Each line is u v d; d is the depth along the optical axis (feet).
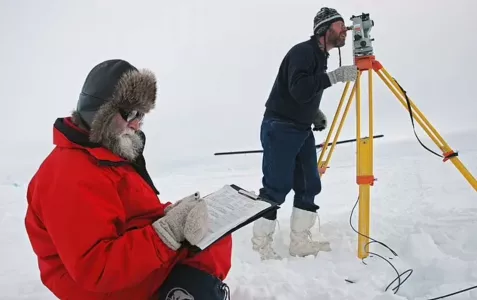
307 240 10.58
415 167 19.94
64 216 4.64
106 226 4.74
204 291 5.46
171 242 4.94
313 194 10.72
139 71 5.29
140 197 5.41
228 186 6.59
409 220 11.59
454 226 10.69
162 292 5.53
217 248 6.02
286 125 10.02
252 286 8.61
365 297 7.85
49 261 5.25
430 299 7.48
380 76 9.59
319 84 9.34
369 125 9.36
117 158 5.20
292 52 9.83
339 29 9.86
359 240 9.55
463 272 8.20
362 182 9.42
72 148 5.05
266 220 10.30
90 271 4.61
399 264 9.05
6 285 9.82
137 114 5.28
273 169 10.16
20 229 14.44
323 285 8.45
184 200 5.37
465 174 9.71
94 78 5.15
